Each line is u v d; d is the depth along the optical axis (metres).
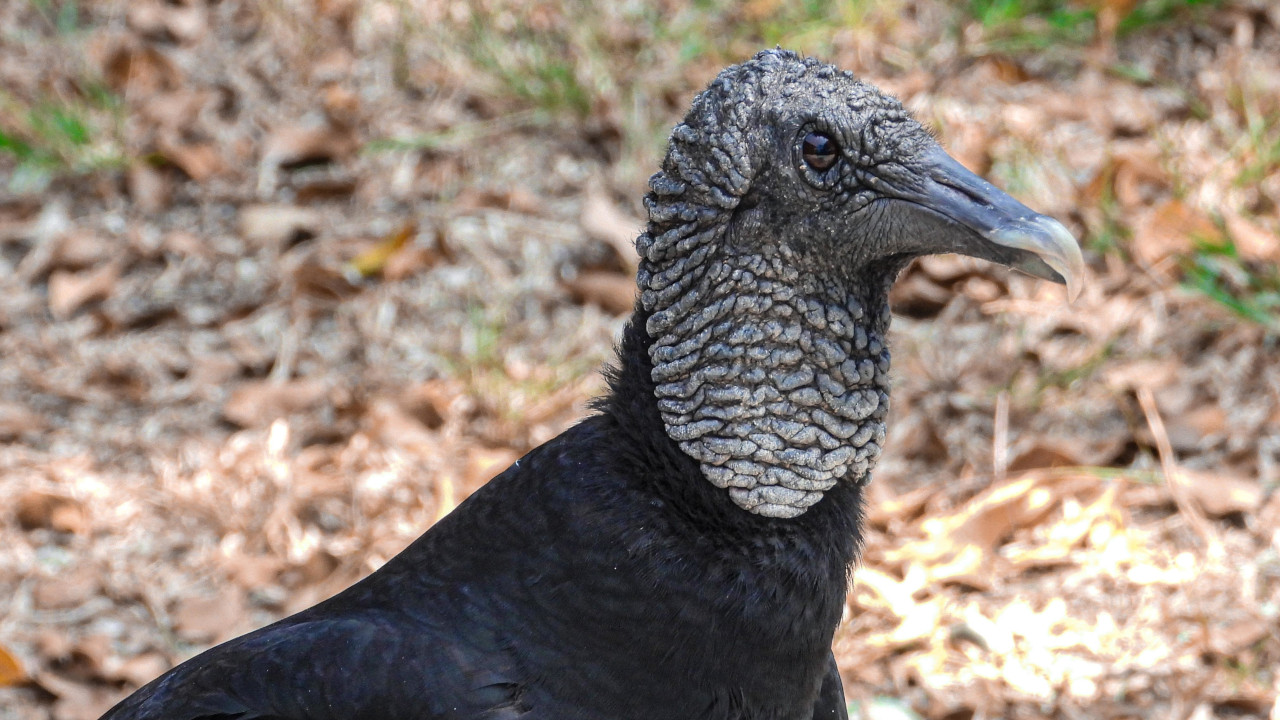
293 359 5.52
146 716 2.69
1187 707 4.05
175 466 5.11
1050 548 4.57
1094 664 4.20
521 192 6.04
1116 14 6.50
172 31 7.11
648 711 2.52
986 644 4.27
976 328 5.41
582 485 2.56
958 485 4.84
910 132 2.53
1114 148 5.98
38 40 7.10
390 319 5.63
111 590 4.63
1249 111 5.94
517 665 2.53
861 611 4.46
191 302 5.79
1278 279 5.26
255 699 2.61
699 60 6.58
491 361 5.35
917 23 6.76
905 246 2.53
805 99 2.48
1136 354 5.23
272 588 4.66
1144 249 5.50
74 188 6.34
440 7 7.05
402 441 5.09
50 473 5.06
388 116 6.54
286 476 4.96
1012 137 6.06
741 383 2.50
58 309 5.77
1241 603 4.31
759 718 2.57
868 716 4.06
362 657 2.57
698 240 2.49
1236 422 4.93
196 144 6.43
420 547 2.71
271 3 7.11
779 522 2.55
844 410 2.54
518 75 6.53
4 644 4.45
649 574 2.50
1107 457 4.87
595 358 5.36
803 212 2.48
